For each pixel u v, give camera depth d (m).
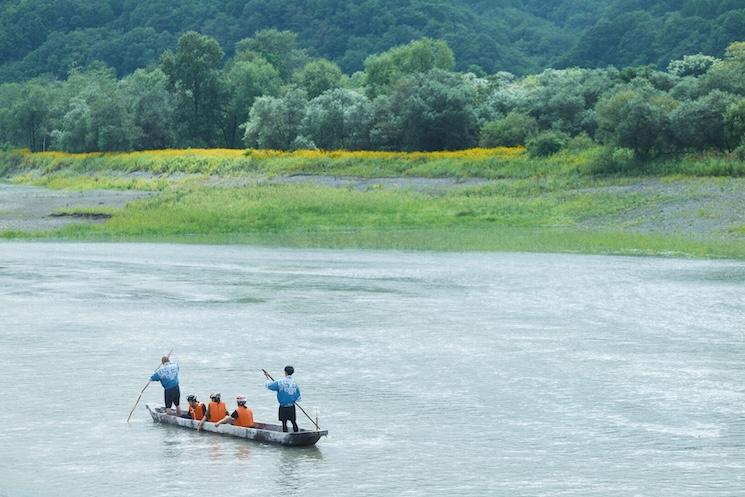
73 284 79.06
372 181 151.75
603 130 148.38
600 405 41.53
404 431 38.06
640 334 56.88
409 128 171.50
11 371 47.66
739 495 31.11
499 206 127.12
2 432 38.03
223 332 57.97
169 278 82.69
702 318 61.84
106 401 42.47
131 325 60.25
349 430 38.22
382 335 56.81
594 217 117.62
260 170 170.12
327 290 75.19
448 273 84.62
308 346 53.72
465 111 168.88
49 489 31.91
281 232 120.94
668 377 46.31
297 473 33.38
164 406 40.59
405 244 107.25
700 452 35.41
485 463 34.34
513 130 163.62
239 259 96.81
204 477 32.97
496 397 42.91
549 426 38.66
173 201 137.62
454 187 142.38
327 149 184.75
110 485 32.25
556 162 146.62
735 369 47.84
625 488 31.80
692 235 104.06
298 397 37.12
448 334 57.03
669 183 126.56
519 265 89.81
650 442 36.56
